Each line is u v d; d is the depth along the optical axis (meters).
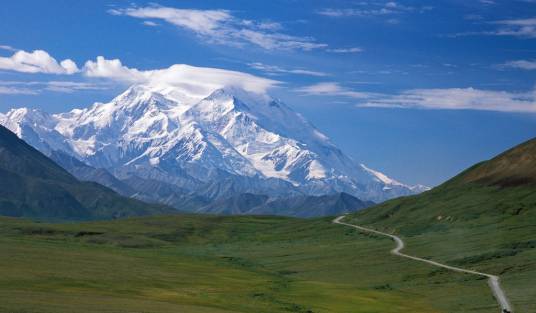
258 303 123.38
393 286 160.00
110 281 138.12
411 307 129.25
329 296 139.38
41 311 88.44
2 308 88.62
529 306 119.62
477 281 151.12
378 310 124.25
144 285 137.50
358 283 169.00
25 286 120.50
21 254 172.00
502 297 130.75
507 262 167.25
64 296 109.06
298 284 159.12
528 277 147.50
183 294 129.38
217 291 138.75
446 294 142.00
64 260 168.50
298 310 118.56
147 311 96.44
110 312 92.19
